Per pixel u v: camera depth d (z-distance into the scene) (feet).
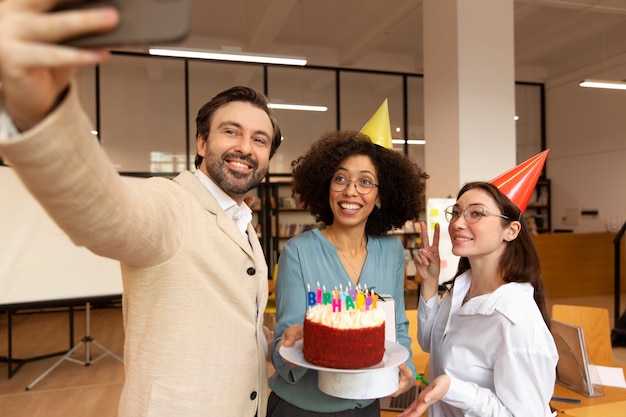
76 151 1.68
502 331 3.94
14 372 13.50
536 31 24.70
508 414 3.76
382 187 4.99
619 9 20.66
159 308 2.98
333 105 27.61
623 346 15.48
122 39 1.25
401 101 28.63
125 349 3.19
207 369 3.06
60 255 13.00
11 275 12.35
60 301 12.96
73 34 1.25
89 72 23.82
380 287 4.69
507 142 16.87
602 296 24.89
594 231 28.25
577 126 29.27
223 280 3.20
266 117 3.71
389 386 3.45
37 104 1.50
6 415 10.64
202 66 25.25
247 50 25.30
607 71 27.02
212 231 3.26
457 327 4.50
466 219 4.33
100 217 1.95
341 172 4.66
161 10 1.24
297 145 27.14
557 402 5.59
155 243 2.73
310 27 23.81
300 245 4.59
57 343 16.94
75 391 12.09
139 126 24.50
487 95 16.62
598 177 27.81
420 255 5.23
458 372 4.28
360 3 20.75
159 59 24.36
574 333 5.69
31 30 1.23
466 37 16.39
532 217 31.45
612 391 5.99
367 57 27.91
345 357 3.33
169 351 2.97
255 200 26.16
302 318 4.35
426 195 18.40
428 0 18.20
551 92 31.37
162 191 3.06
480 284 4.56
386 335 4.38
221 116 3.59
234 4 20.53
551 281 24.44
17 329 19.08
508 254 4.38
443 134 17.26
